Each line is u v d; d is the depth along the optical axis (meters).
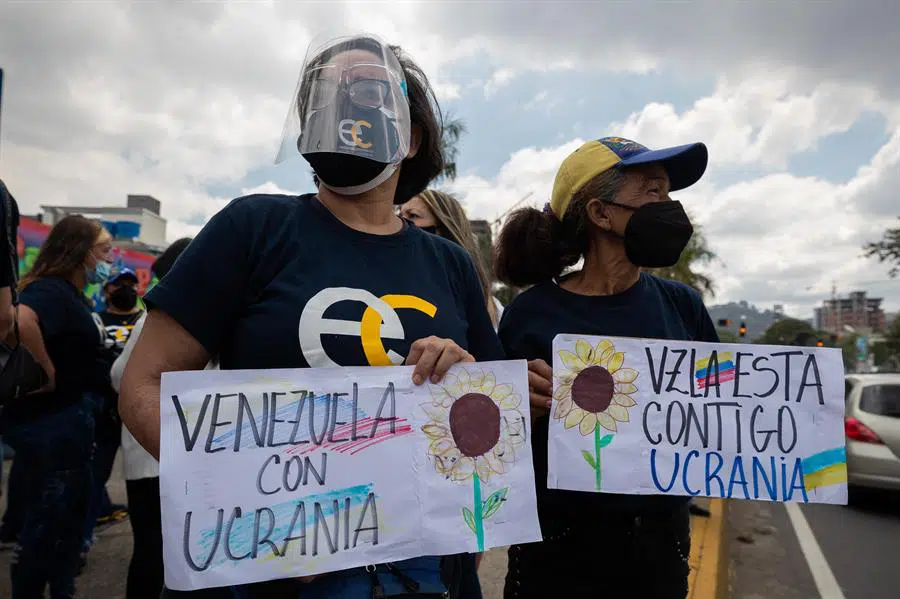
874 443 6.17
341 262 1.27
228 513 1.13
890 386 6.44
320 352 1.21
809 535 5.24
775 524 5.61
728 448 1.58
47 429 2.56
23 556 2.51
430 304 1.35
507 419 1.36
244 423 1.16
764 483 1.57
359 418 1.24
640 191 1.67
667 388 1.60
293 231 1.27
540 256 1.87
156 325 1.20
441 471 1.29
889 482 6.00
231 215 1.26
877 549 4.88
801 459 1.58
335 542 1.19
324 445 1.21
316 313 1.21
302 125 1.35
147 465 2.37
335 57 1.32
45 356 2.51
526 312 1.81
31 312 2.50
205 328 1.21
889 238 19.95
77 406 2.65
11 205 2.23
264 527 1.15
